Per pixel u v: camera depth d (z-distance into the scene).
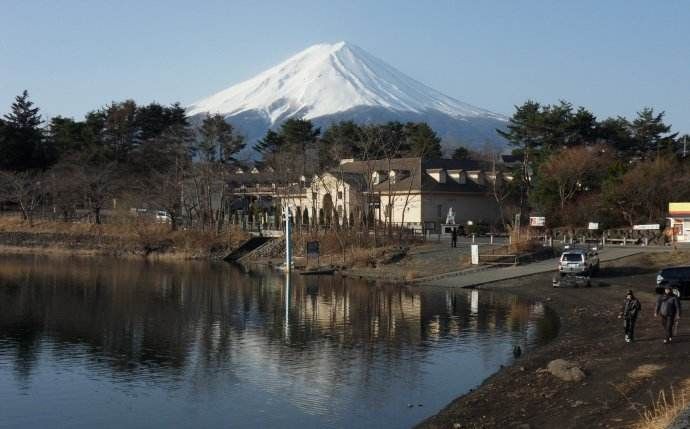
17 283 60.38
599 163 90.94
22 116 129.88
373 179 94.06
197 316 42.50
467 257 66.06
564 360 26.72
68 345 34.09
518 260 63.50
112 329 38.19
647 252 62.84
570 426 19.31
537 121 112.25
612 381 23.69
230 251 91.31
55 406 24.48
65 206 111.06
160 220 106.50
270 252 87.31
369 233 81.31
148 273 71.00
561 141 113.50
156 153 118.38
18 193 111.56
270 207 115.62
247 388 26.27
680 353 27.41
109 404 24.62
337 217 88.31
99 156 120.81
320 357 31.02
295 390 25.88
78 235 103.56
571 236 78.94
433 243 77.00
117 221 105.81
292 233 88.62
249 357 31.25
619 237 77.50
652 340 30.78
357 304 47.25
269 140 152.88
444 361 29.88
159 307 46.28
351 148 129.62
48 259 89.00
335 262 74.25
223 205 105.44
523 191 98.69
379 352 31.84
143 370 29.23
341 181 94.94
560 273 53.34
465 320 40.09
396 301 48.66
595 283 52.34
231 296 51.97
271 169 116.56
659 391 21.67
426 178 99.31
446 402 23.95
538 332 36.00
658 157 86.00
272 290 55.94
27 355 32.00
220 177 102.88
